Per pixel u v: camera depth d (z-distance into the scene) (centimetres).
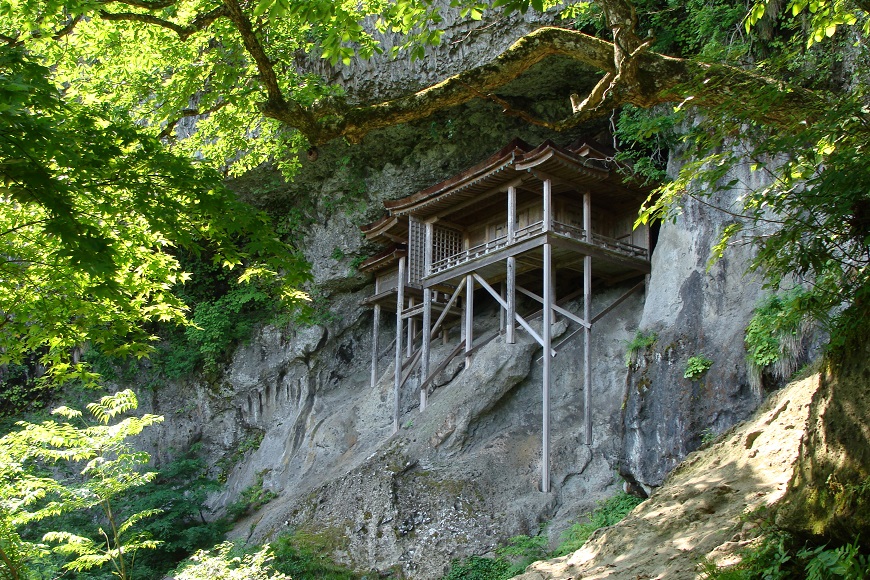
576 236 2122
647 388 1675
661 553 740
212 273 3127
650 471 1606
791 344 1381
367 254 2861
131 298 950
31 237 837
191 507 2412
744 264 1617
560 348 2084
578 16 2038
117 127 731
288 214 3003
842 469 505
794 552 551
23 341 969
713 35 1619
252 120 1393
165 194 750
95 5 923
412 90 2344
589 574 775
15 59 616
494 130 2498
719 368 1549
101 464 1212
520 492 1884
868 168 484
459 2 779
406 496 1945
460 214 2366
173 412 3009
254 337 3036
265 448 2850
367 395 2664
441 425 2095
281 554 1873
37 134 587
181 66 1374
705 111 727
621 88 730
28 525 2136
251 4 1182
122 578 1178
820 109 599
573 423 2023
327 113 793
